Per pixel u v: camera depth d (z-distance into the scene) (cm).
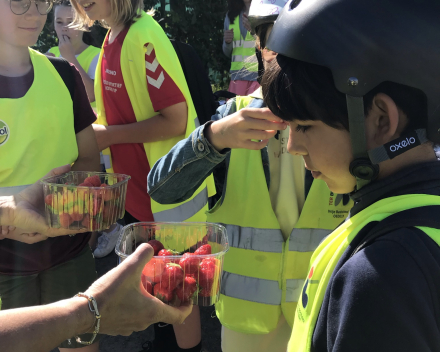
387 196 78
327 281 81
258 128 115
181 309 116
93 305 94
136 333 271
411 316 62
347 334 65
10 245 161
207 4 486
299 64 79
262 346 154
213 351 252
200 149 126
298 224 142
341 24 73
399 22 70
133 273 102
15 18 144
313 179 140
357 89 72
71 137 174
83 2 213
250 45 407
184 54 250
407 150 74
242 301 148
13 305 169
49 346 86
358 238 76
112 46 220
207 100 255
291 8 87
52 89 166
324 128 80
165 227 138
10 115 152
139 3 219
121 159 237
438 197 72
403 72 70
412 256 64
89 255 192
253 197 145
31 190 154
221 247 134
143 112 224
